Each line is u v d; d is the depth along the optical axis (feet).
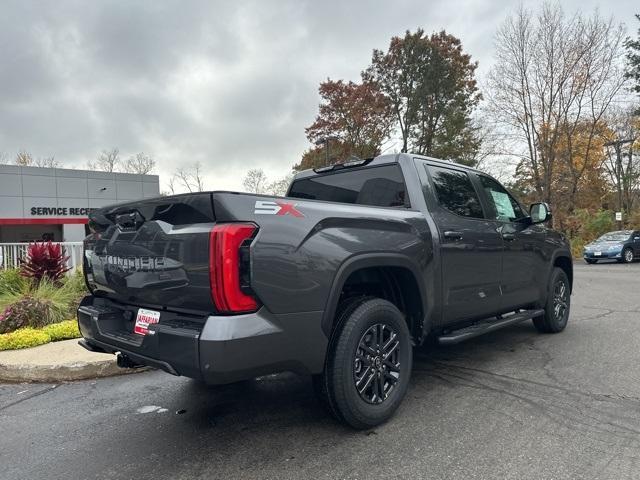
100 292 12.09
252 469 9.14
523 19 83.41
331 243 9.86
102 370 16.25
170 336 8.71
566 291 20.88
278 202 9.21
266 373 8.97
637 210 106.01
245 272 8.47
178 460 9.61
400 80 116.67
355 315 10.43
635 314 24.86
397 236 11.53
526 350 17.54
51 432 11.35
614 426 10.67
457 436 10.34
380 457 9.47
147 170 203.72
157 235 9.45
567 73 82.43
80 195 101.09
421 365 15.84
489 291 15.08
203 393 13.96
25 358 16.96
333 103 118.83
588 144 90.02
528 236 17.57
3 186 92.89
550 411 11.62
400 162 13.48
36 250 26.66
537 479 8.49
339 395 10.10
